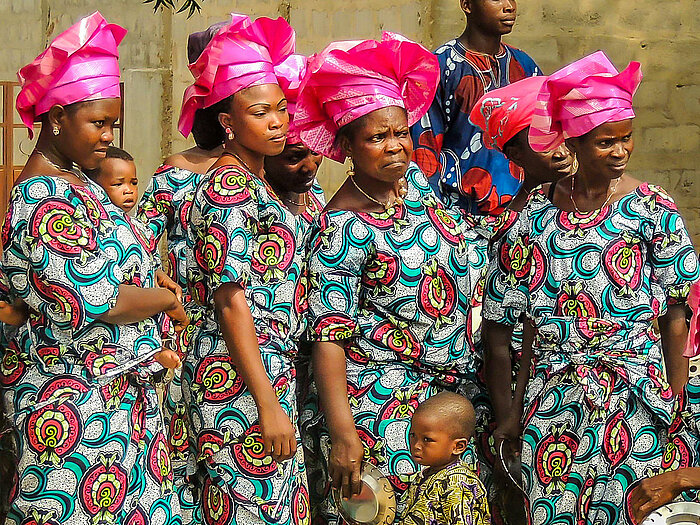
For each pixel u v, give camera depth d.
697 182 11.56
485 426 5.99
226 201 5.21
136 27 14.44
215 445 5.36
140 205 6.50
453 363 5.59
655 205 5.45
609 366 5.42
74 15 14.95
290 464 5.40
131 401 5.05
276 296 5.37
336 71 5.34
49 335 4.90
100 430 4.91
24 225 4.78
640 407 5.42
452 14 12.50
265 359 5.31
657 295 5.52
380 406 5.47
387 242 5.42
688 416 5.50
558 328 5.51
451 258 5.55
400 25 12.74
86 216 4.87
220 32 5.37
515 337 6.10
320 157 6.05
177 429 5.62
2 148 14.92
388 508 5.41
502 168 7.87
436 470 5.36
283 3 13.48
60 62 4.87
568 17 11.81
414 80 5.57
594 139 5.31
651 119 11.67
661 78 11.60
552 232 5.56
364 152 5.36
